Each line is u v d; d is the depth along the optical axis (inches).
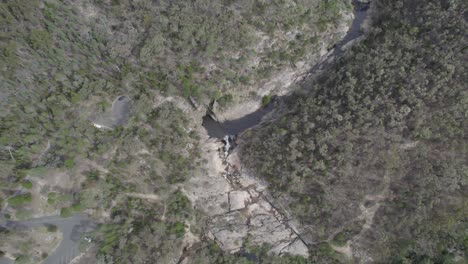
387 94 2022.6
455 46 2027.6
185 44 2233.0
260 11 2273.6
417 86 1958.7
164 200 2214.6
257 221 2271.2
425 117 1927.9
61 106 2082.9
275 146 2183.8
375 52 2202.3
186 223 2251.5
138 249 1995.6
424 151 1924.2
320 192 2095.2
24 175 1959.9
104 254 1959.9
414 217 1929.1
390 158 1925.4
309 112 2215.8
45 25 2058.3
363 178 2009.1
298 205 2118.6
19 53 2004.2
